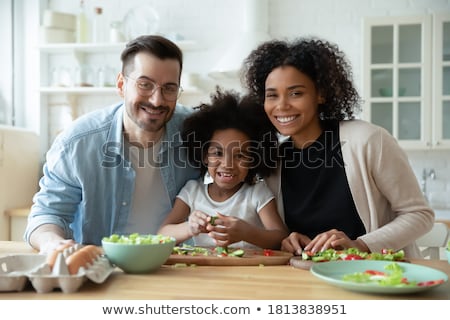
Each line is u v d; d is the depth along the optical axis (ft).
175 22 12.26
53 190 5.52
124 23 11.84
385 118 10.87
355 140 5.26
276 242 4.99
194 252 4.42
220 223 4.72
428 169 11.60
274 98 5.30
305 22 11.76
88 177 5.55
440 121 10.53
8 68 12.35
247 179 5.73
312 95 5.25
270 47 5.48
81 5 12.19
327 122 5.66
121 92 5.66
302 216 5.46
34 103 12.42
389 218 5.51
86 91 11.84
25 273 3.22
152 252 3.64
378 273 3.45
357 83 11.58
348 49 11.64
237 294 3.13
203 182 5.96
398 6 11.48
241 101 5.74
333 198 5.33
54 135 12.70
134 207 5.84
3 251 4.74
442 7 11.33
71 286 3.15
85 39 12.07
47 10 12.10
